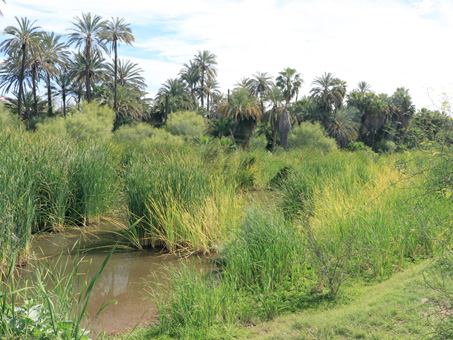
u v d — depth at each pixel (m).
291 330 3.69
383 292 4.41
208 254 6.66
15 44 37.62
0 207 5.63
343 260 5.11
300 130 38.94
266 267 5.17
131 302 4.80
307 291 4.79
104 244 7.07
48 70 43.41
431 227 5.62
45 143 8.70
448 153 3.67
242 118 43.38
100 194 8.51
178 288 4.50
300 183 9.48
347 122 48.72
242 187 12.67
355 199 7.74
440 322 3.19
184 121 31.41
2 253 5.36
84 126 20.81
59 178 7.88
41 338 2.64
